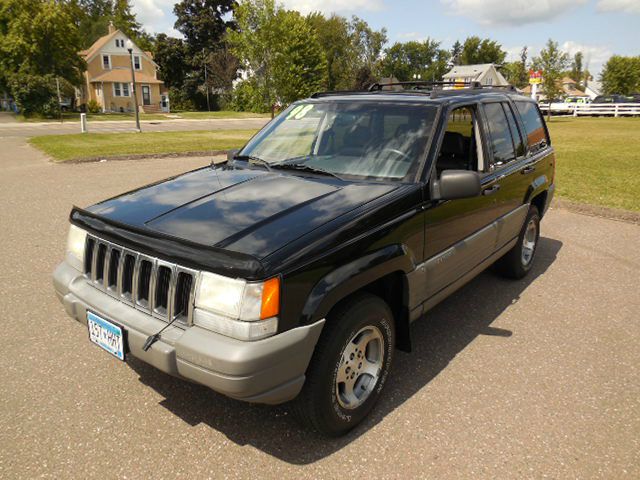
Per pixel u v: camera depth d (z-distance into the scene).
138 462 2.59
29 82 37.59
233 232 2.52
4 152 14.97
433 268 3.32
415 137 3.42
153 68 58.62
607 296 4.89
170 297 2.46
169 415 2.96
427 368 3.55
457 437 2.83
